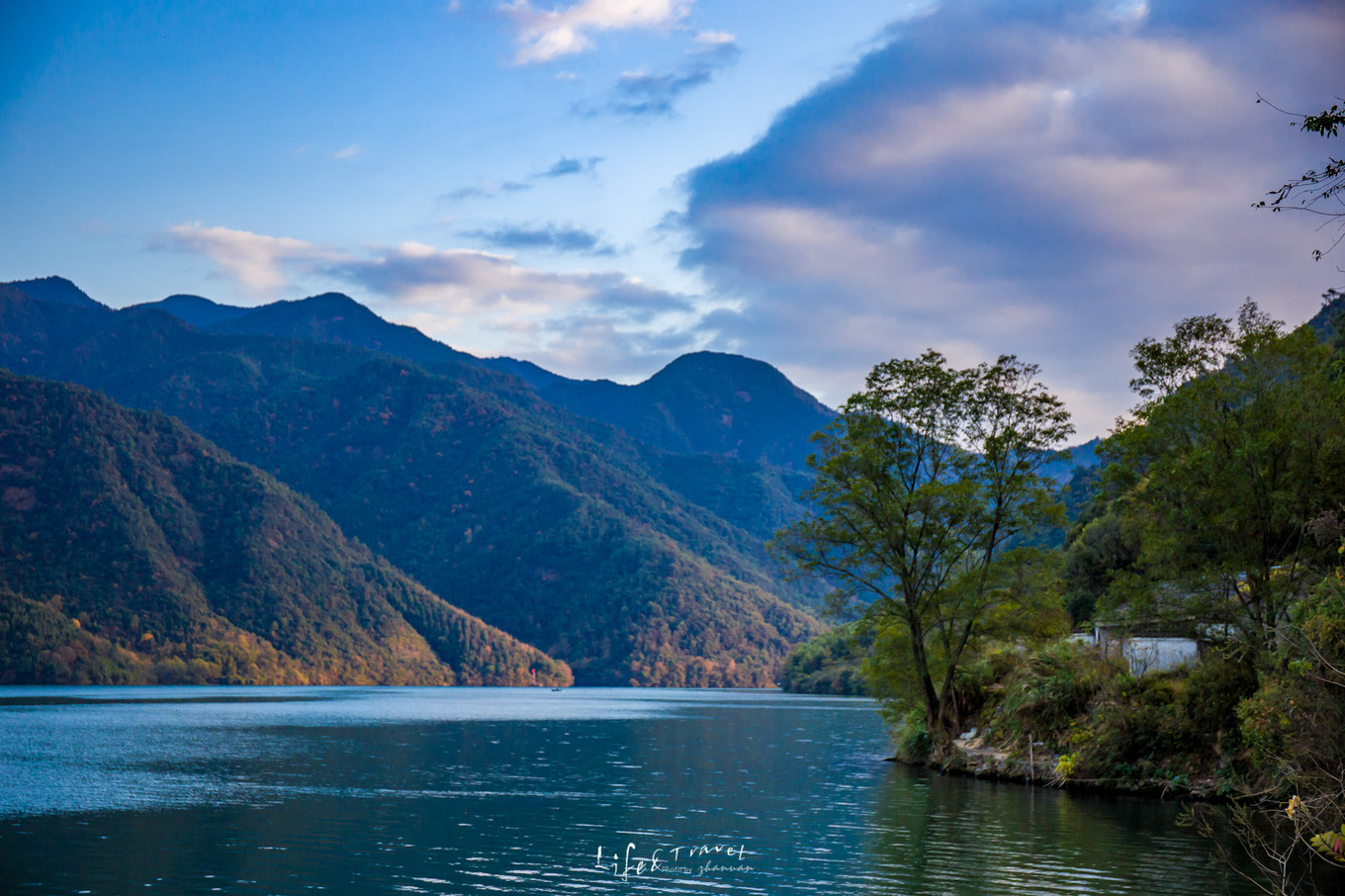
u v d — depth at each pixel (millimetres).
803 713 139250
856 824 35500
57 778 50719
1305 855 29062
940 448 55250
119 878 26344
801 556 57250
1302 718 29953
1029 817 36750
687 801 42375
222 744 75625
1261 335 43344
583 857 29484
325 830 34406
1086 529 81938
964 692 57656
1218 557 43219
